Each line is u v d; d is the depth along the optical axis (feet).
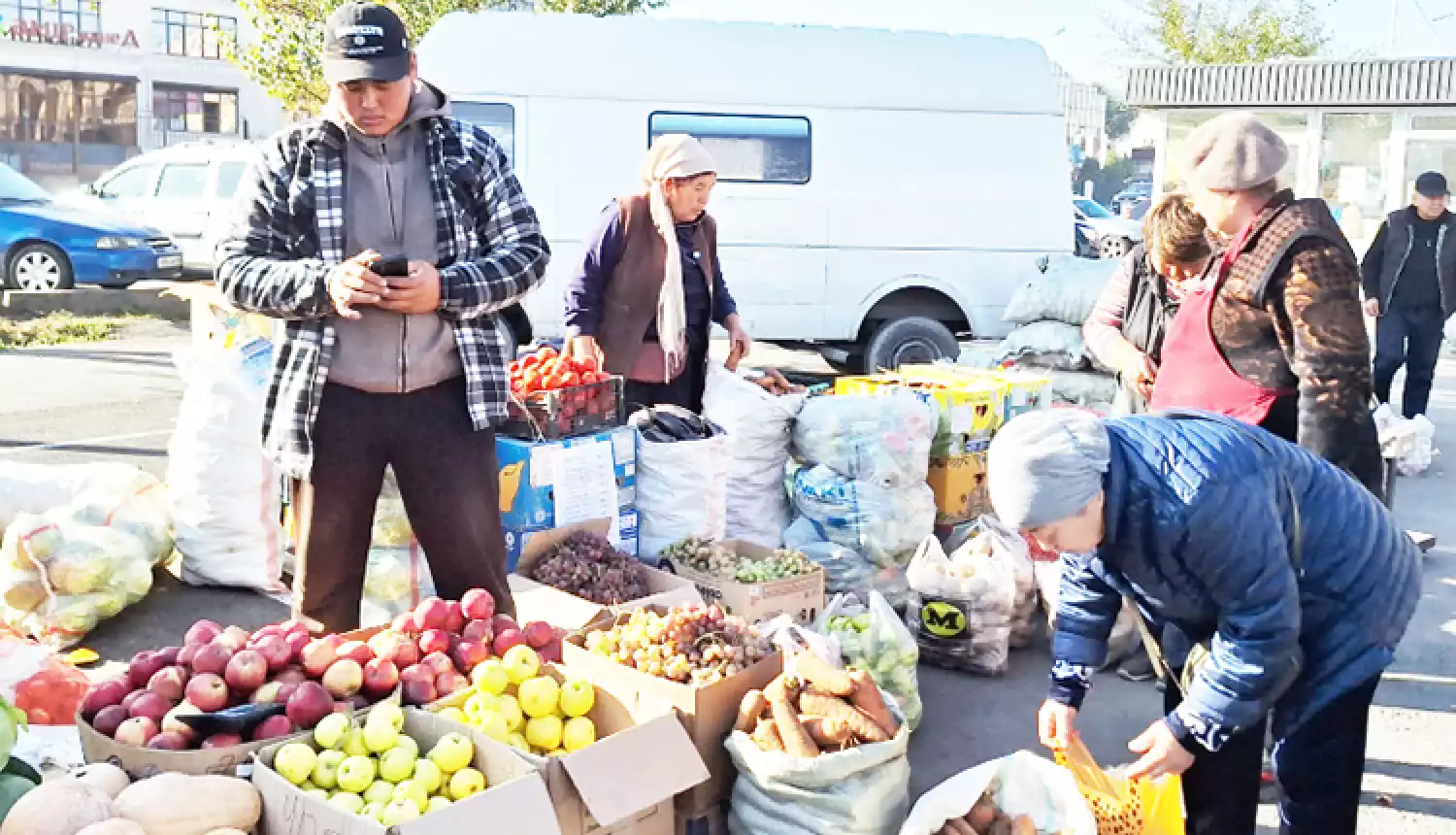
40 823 8.92
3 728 9.97
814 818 10.96
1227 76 58.23
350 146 11.89
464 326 12.16
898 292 35.68
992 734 15.25
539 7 66.44
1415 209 31.63
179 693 10.89
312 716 10.62
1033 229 35.78
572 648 12.44
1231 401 11.46
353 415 12.01
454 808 9.35
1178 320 12.02
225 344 19.71
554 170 32.58
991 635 16.97
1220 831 10.43
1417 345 32.27
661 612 13.96
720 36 33.76
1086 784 10.49
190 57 148.36
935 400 19.74
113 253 52.13
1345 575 8.99
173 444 19.01
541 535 15.57
